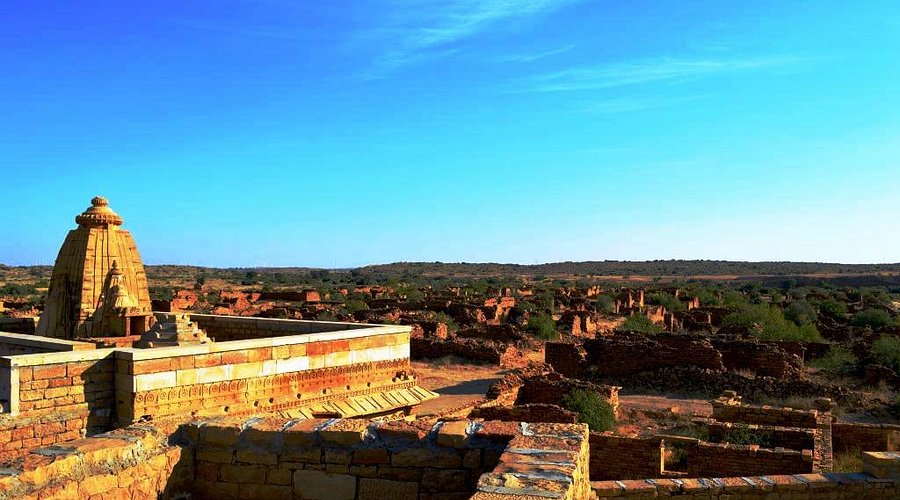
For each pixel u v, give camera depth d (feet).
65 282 54.34
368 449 24.03
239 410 42.22
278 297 247.91
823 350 115.55
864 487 37.81
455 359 118.01
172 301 174.70
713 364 95.35
